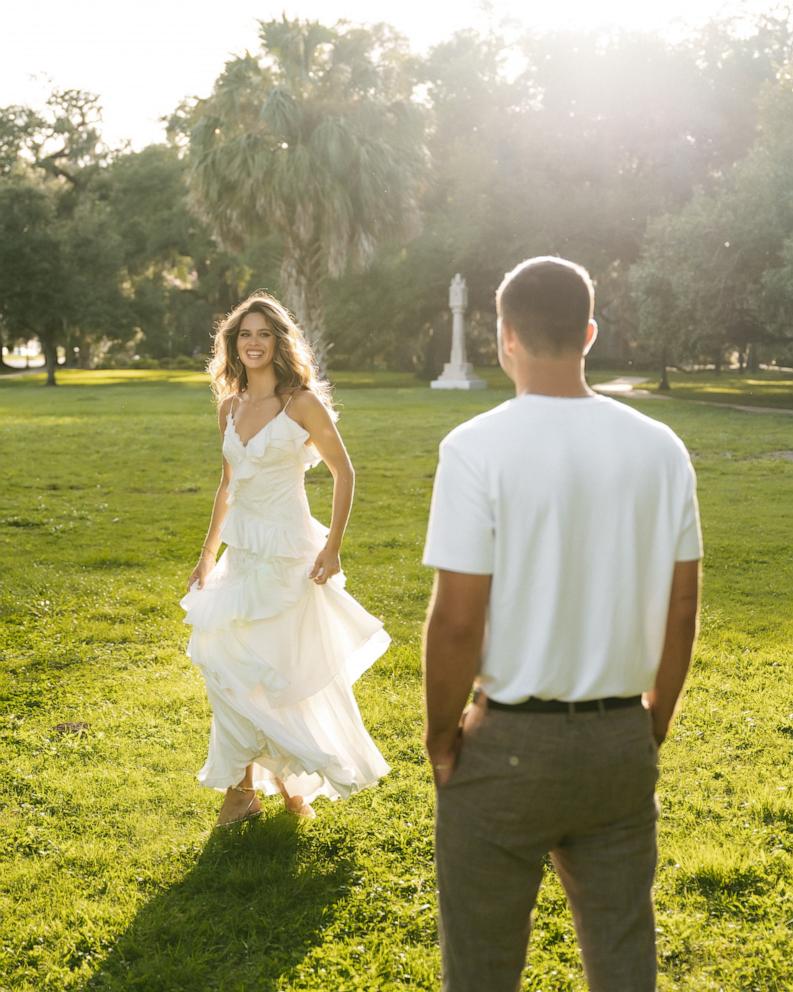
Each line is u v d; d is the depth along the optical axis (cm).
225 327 354
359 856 338
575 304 185
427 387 3731
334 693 360
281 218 2833
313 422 343
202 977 273
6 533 953
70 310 4028
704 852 331
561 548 178
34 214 4084
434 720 184
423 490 1209
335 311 4169
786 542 891
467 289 4034
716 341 2888
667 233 2755
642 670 188
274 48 2869
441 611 179
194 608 347
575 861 194
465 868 189
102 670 541
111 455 1545
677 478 187
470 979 193
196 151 2855
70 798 382
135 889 317
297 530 350
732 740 436
